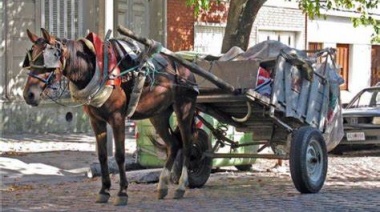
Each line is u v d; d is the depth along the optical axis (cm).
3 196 1273
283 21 3030
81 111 2356
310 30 3183
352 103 2058
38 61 1055
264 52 1297
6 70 2206
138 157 1565
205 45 2694
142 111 1173
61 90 1113
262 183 1442
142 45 1226
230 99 1239
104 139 1150
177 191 1231
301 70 1310
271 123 1321
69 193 1310
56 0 2325
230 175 1573
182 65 1193
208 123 1368
